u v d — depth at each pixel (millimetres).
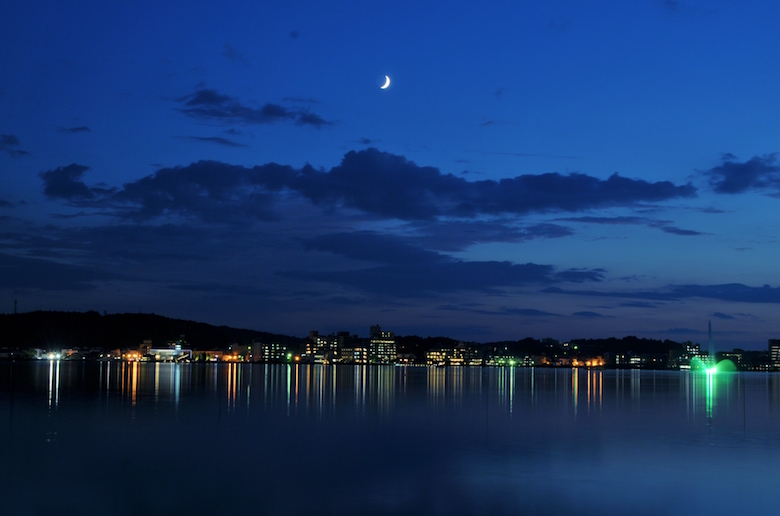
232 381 164000
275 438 57844
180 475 42938
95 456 48844
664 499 37969
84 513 34812
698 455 50938
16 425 64688
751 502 37375
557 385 173875
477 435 60844
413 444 55188
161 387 128375
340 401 99000
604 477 43000
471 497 38062
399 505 36406
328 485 40625
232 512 35125
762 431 64875
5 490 39156
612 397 117125
